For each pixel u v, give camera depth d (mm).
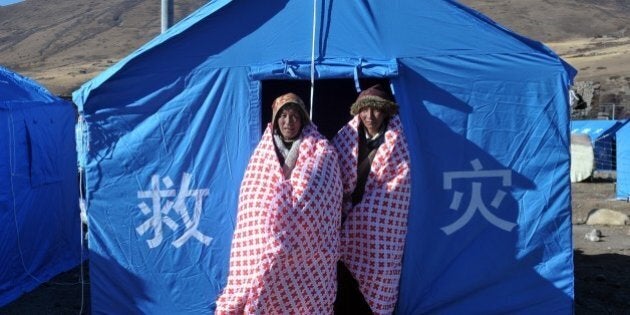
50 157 9211
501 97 5945
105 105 5898
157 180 5949
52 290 8203
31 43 173125
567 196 5973
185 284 5992
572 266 6000
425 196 5910
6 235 7988
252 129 5895
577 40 138875
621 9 191875
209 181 5945
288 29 5961
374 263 5320
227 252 5957
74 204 9977
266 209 5082
